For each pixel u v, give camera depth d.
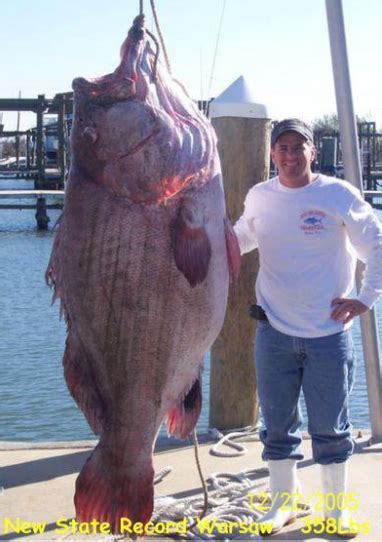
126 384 3.45
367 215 4.04
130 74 3.46
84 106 3.49
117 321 3.42
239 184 5.50
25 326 12.73
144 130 3.40
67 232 3.47
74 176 3.50
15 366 10.23
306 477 4.90
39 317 13.47
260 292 4.23
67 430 7.84
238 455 5.29
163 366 3.46
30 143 54.94
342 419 4.12
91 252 3.42
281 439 4.25
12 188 44.28
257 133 5.47
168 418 3.58
